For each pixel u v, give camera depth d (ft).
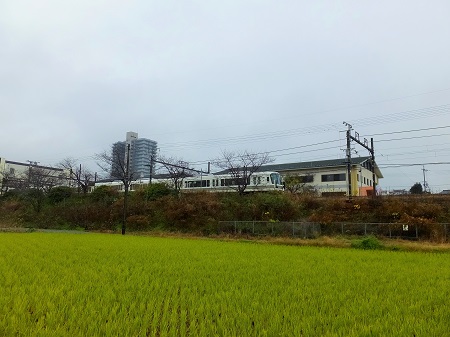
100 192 166.20
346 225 94.63
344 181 167.73
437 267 44.24
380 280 34.04
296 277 35.01
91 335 17.12
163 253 55.47
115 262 43.47
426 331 18.25
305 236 93.76
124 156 168.55
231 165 150.20
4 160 247.91
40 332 16.72
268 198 119.24
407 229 84.64
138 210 141.59
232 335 17.28
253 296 26.02
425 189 199.21
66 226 152.46
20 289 25.62
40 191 176.55
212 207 125.39
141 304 21.80
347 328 18.69
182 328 18.08
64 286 27.22
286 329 18.25
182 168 162.91
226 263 44.60
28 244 65.98
